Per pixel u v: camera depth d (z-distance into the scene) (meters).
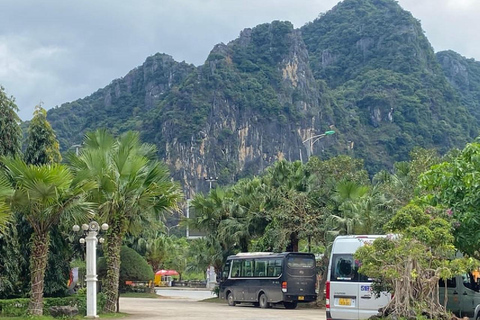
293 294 35.84
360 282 18.55
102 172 27.30
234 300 39.88
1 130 31.05
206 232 48.75
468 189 16.59
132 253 47.12
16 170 23.41
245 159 195.38
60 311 25.98
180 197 30.17
